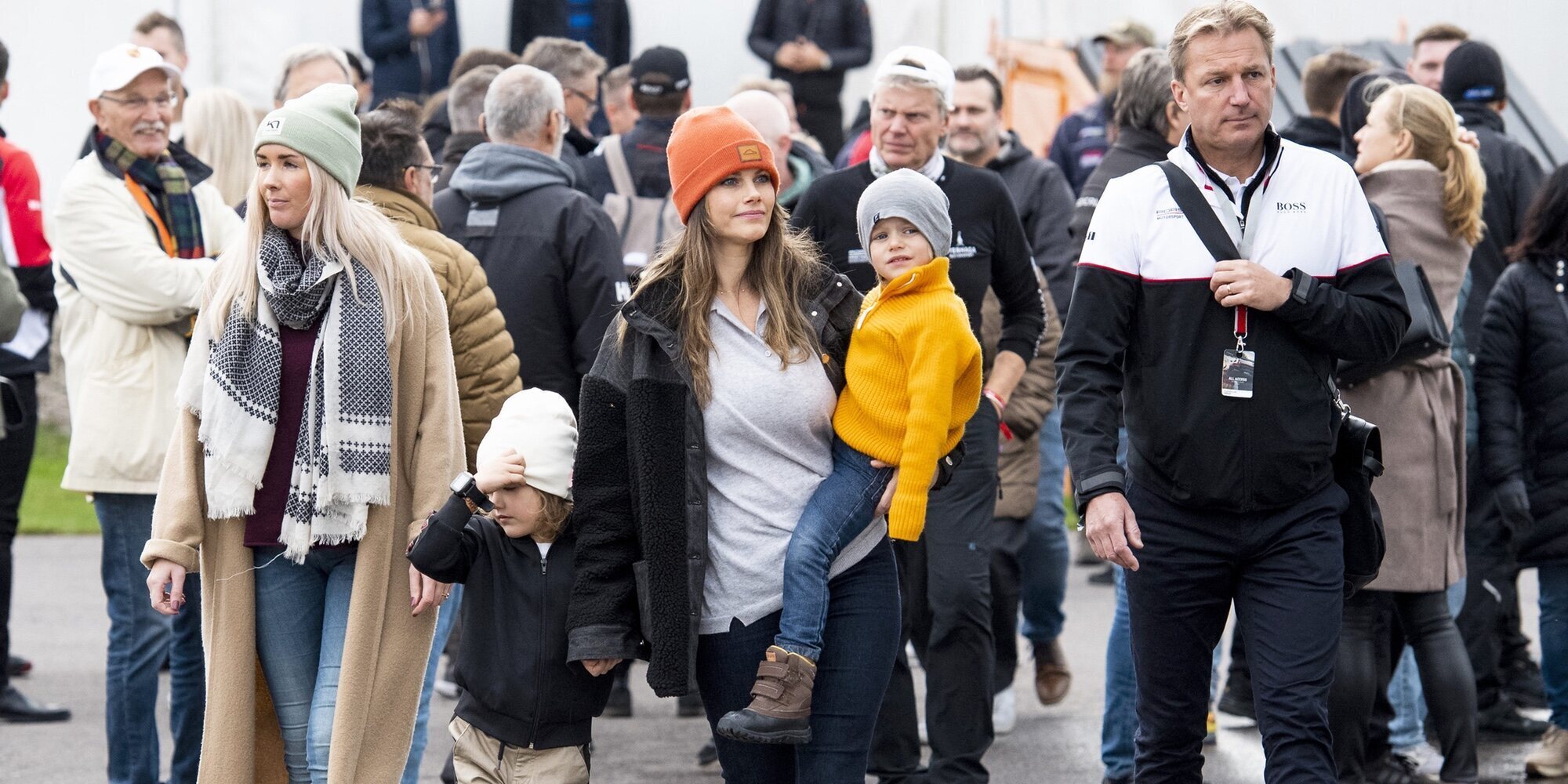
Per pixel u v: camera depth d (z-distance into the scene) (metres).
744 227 7.02
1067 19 22.48
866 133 15.81
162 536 7.73
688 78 13.82
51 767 11.34
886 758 10.18
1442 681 10.34
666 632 6.90
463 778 7.94
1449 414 10.26
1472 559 12.12
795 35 21.78
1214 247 7.62
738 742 7.25
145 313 9.81
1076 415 7.79
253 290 7.72
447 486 7.96
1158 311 7.70
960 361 7.14
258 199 7.81
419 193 9.66
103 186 9.99
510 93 10.80
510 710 7.82
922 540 10.25
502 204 10.73
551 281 10.61
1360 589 8.96
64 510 21.00
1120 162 11.59
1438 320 9.99
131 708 10.05
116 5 20.69
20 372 12.62
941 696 10.13
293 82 12.86
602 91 18.78
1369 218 7.76
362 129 9.45
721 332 7.13
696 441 7.03
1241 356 7.55
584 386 7.16
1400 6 22.52
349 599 7.91
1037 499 12.59
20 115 20.56
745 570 7.07
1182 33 7.74
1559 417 11.05
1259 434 7.56
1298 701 7.51
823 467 7.22
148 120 10.14
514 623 7.82
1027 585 12.91
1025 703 13.33
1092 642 15.21
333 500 7.69
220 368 7.67
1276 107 21.34
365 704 7.79
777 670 6.89
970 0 22.42
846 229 10.05
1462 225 10.52
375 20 21.23
